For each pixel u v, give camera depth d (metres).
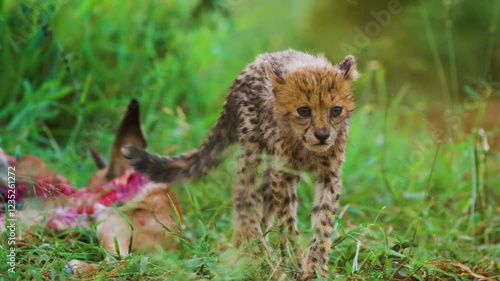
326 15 17.27
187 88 14.38
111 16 14.12
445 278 8.40
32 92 12.55
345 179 12.23
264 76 8.76
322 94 7.88
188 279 7.51
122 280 7.65
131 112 10.42
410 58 17.31
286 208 8.38
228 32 15.55
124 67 13.68
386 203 11.59
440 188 12.45
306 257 8.22
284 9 17.53
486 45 17.28
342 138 8.28
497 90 16.92
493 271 9.16
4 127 12.41
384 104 15.68
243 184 9.03
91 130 13.08
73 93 13.27
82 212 9.63
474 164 11.22
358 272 7.97
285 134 8.22
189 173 9.52
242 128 8.94
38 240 8.99
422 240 10.22
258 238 8.10
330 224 8.30
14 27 12.77
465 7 17.39
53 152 12.41
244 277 7.65
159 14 14.70
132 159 9.40
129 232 8.88
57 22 13.33
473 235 10.52
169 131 12.92
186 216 10.30
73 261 7.94
